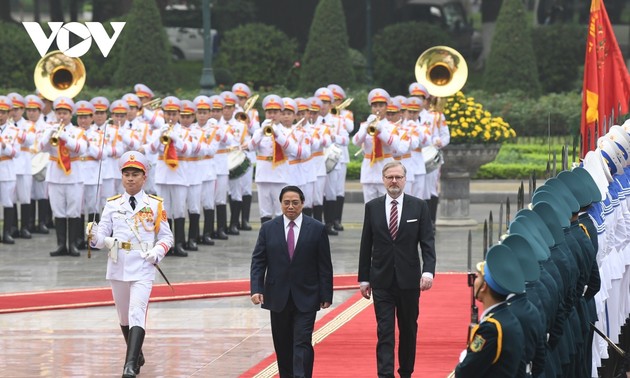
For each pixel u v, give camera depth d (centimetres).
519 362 1966
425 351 3325
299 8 12169
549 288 2238
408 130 5378
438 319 3747
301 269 2873
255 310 4016
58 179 5184
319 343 3434
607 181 3122
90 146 5331
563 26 11169
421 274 2988
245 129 5822
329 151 5750
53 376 3128
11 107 5644
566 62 11050
